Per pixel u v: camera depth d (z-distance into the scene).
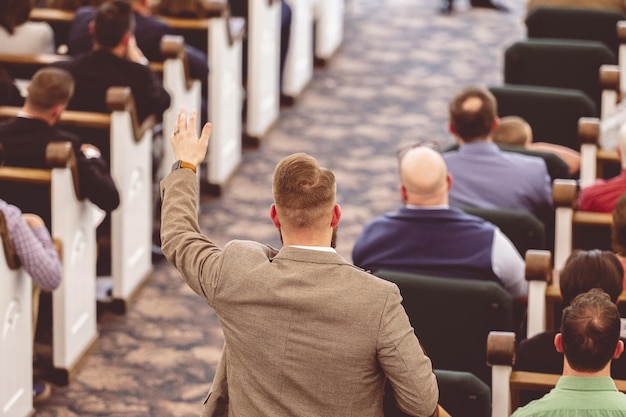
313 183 3.57
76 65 7.52
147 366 6.91
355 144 10.58
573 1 10.12
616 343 3.75
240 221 8.96
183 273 3.69
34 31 8.12
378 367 3.58
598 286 4.71
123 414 6.42
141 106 7.57
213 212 9.08
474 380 4.37
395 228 5.65
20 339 6.04
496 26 14.23
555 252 6.33
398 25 14.10
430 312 5.21
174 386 6.72
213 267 3.62
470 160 6.71
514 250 5.66
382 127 11.01
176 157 3.85
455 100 6.76
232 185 9.58
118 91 7.14
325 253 3.58
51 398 6.55
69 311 6.62
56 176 6.34
